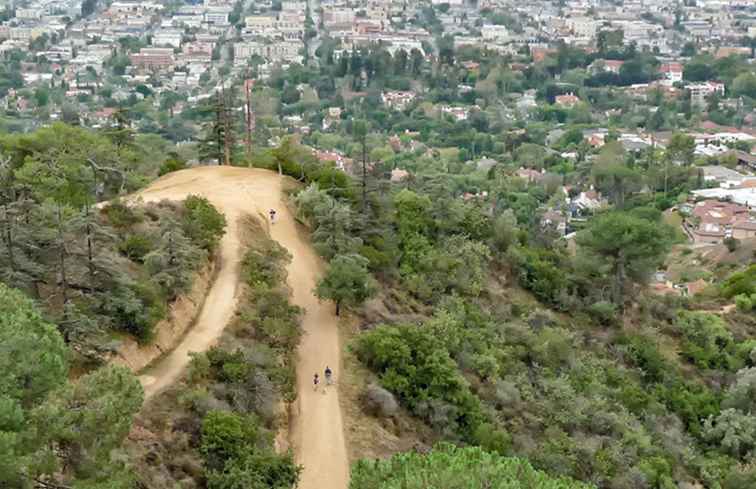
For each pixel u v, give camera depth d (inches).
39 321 1496.1
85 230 1993.1
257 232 2819.9
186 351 2048.5
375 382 2209.6
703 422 2778.1
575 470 2178.9
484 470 1357.0
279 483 1701.5
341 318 2444.6
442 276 2847.0
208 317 2225.6
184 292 2194.9
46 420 1220.5
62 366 1379.2
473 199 3809.1
